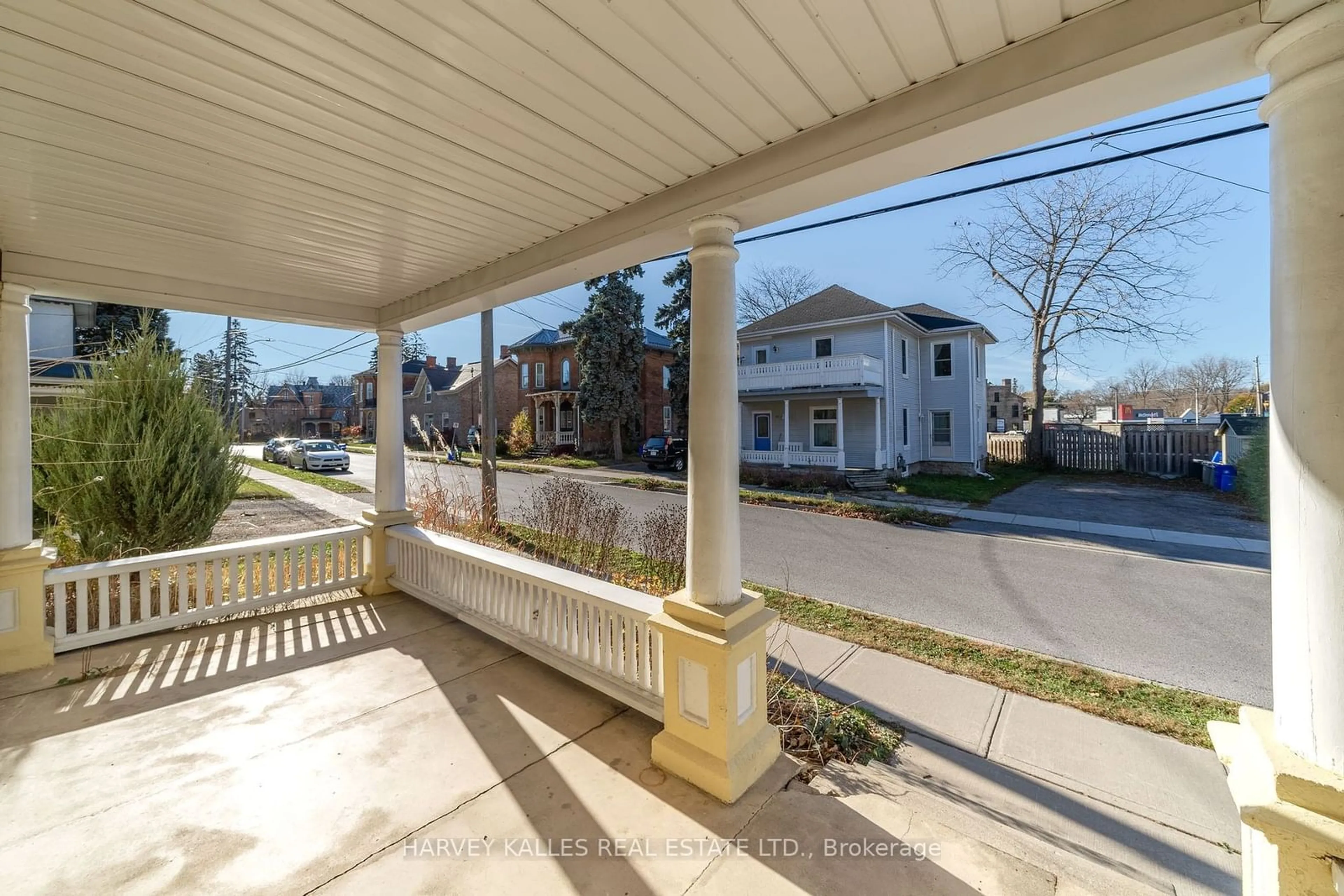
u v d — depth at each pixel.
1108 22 1.46
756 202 2.25
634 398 22.91
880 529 8.71
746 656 2.37
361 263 3.47
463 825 2.09
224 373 17.77
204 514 4.99
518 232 2.97
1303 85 1.20
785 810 2.19
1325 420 1.18
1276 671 1.30
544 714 2.90
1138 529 8.49
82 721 2.79
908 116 1.79
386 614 4.41
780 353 17.44
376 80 1.71
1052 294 16.39
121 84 1.71
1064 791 2.36
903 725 2.90
